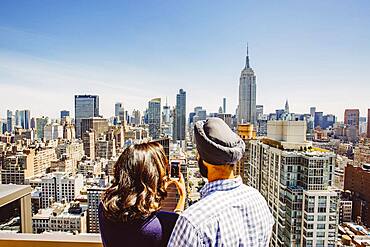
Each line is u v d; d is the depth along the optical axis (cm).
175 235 93
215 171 103
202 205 94
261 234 100
